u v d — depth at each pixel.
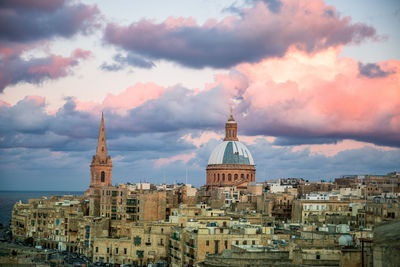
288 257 143.50
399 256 82.81
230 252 150.62
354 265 110.69
